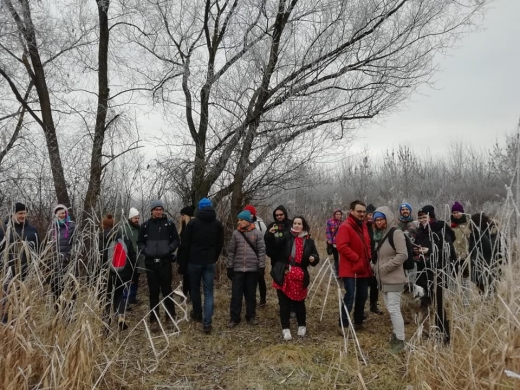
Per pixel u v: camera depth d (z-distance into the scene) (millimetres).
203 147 9336
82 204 6562
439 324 5031
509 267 3713
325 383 4367
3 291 3598
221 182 9391
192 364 4988
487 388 3477
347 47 8562
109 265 4758
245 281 6469
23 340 3469
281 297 5691
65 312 4102
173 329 5977
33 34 8680
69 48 9516
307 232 5762
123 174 9281
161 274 6055
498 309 3932
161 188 9312
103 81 9516
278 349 5133
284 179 9312
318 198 16703
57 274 4441
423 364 4004
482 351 3695
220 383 4516
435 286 4715
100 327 4355
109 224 6230
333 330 6031
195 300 6324
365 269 5758
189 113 9375
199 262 6086
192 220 6141
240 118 8898
